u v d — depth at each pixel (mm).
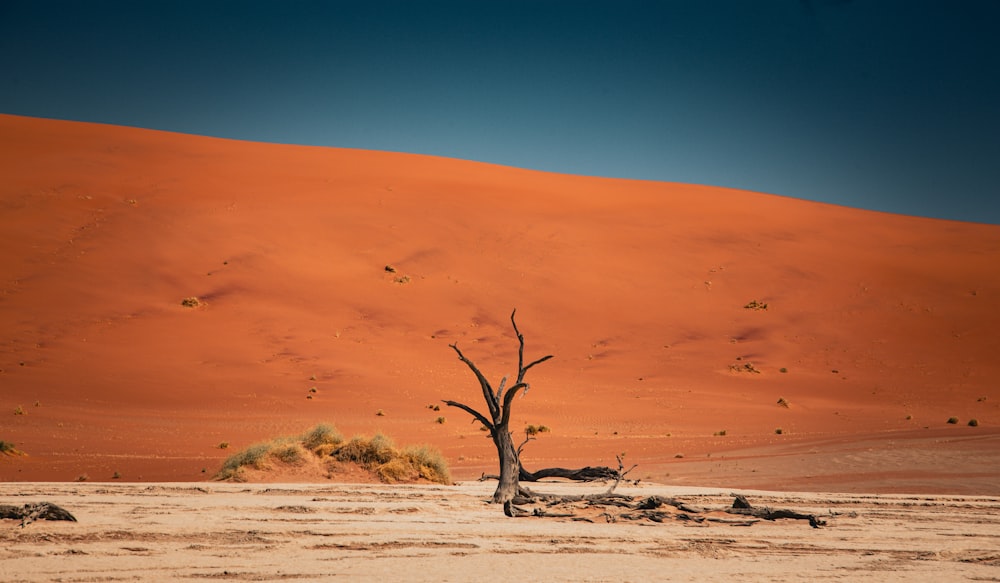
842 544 48812
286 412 197500
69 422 166000
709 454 141000
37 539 42562
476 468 124562
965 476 99938
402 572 37000
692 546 46938
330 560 39781
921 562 43281
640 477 107688
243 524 49500
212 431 169000
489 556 41906
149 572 35906
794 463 118188
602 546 46156
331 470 93125
